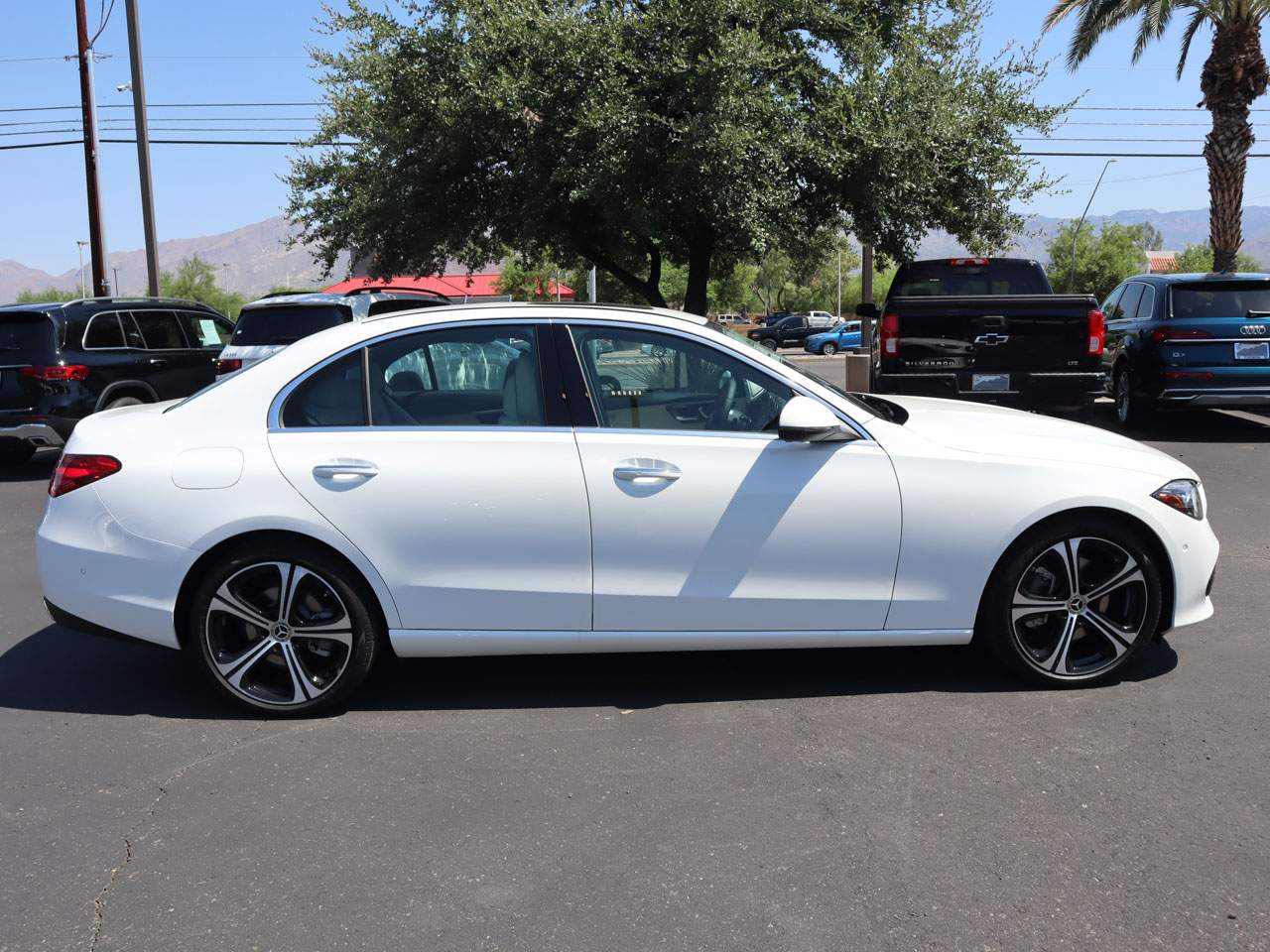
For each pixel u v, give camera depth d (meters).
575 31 12.44
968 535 4.21
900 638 4.29
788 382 4.27
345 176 16.64
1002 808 3.41
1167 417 13.44
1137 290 12.49
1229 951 2.66
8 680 4.73
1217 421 13.04
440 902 2.92
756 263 15.14
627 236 15.01
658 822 3.35
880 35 13.99
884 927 2.78
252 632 4.21
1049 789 3.53
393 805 3.49
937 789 3.54
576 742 3.98
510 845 3.23
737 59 11.85
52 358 10.23
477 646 4.21
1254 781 3.56
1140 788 3.52
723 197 12.28
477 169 14.49
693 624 4.21
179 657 5.02
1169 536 4.28
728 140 11.67
